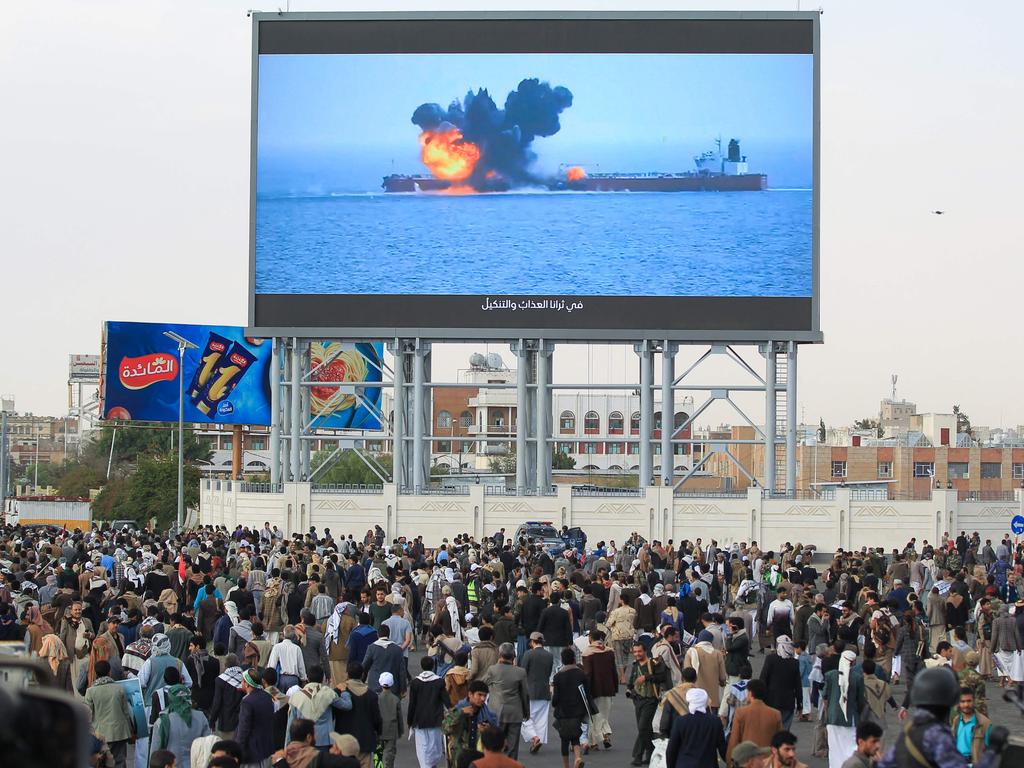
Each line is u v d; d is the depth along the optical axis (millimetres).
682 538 59844
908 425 163875
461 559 34125
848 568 35094
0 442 97750
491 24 61406
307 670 18094
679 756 15367
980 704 17234
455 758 16625
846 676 17938
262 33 61781
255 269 61781
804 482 126688
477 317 61500
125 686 17062
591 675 20922
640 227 61031
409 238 61438
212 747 14039
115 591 27094
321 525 60875
